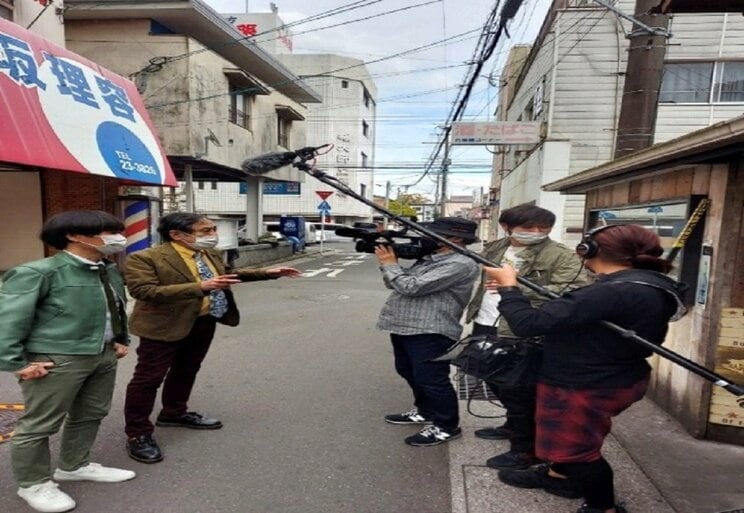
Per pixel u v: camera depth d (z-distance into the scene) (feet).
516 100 56.59
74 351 7.87
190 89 37.17
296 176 64.95
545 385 7.14
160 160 25.79
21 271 7.51
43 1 25.81
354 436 11.07
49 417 7.88
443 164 70.33
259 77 54.65
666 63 35.99
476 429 11.25
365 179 121.29
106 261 8.82
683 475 9.15
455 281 9.98
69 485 8.89
